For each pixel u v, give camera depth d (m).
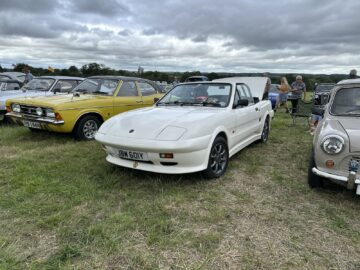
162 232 2.70
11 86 8.98
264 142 6.49
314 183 3.69
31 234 2.63
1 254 2.32
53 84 8.23
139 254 2.37
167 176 4.05
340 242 2.62
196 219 2.96
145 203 3.26
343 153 3.13
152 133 3.55
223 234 2.71
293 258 2.37
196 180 3.99
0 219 2.86
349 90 4.06
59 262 2.24
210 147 3.76
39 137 6.47
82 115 6.03
